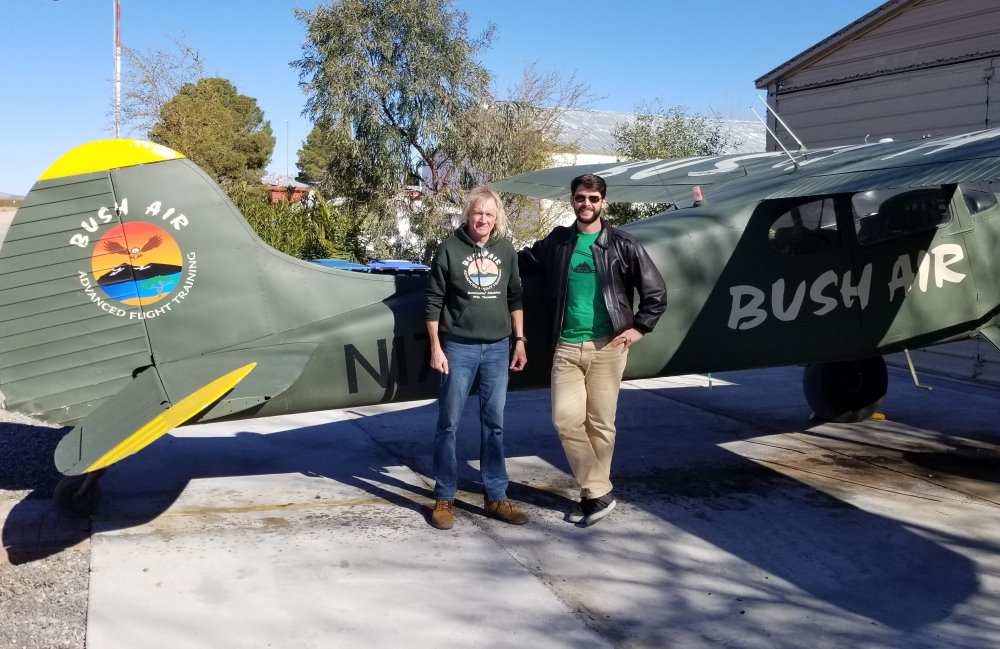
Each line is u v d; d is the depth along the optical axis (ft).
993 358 24.99
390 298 13.66
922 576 11.23
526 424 19.84
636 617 9.91
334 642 9.13
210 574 10.87
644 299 12.36
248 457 16.63
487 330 12.46
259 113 132.77
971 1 27.35
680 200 16.35
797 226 15.39
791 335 15.64
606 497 13.09
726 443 18.22
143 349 12.60
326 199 50.72
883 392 19.56
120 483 14.76
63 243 12.11
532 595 10.44
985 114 27.27
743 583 10.94
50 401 12.24
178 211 12.61
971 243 16.92
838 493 14.78
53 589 10.32
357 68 46.29
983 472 16.12
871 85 31.32
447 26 47.85
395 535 12.48
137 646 8.95
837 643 9.31
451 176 51.90
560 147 56.08
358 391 13.41
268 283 13.12
